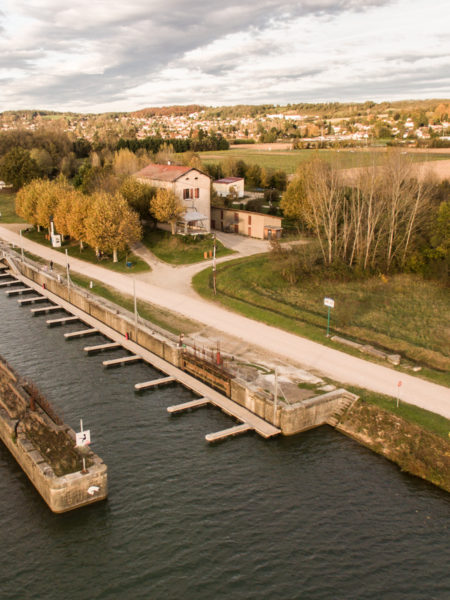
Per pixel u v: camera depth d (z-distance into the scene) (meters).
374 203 74.94
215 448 37.09
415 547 28.02
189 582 25.92
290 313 57.97
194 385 45.59
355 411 39.28
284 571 26.52
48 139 199.88
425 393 40.81
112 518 30.41
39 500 32.28
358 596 25.12
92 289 67.19
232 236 92.81
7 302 70.06
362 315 57.31
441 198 88.25
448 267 66.75
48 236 98.25
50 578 26.36
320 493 32.25
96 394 44.69
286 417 38.09
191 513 30.62
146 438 38.28
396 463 35.12
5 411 39.72
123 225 76.44
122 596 25.20
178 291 66.00
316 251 72.62
